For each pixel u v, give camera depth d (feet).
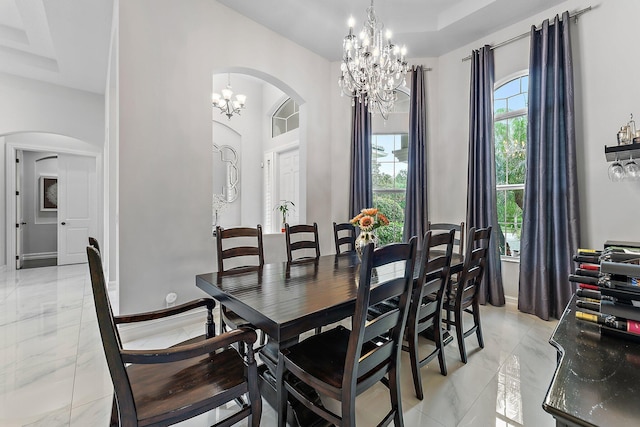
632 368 2.13
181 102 8.90
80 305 10.78
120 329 7.89
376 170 14.75
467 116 12.37
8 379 6.20
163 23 8.55
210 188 9.55
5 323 9.13
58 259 18.42
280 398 4.50
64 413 5.18
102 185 19.12
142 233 8.23
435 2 10.62
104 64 13.04
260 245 7.79
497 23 10.89
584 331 2.72
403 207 14.47
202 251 9.39
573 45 9.39
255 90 19.58
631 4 8.36
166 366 4.35
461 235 9.91
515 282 11.09
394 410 4.59
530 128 10.02
